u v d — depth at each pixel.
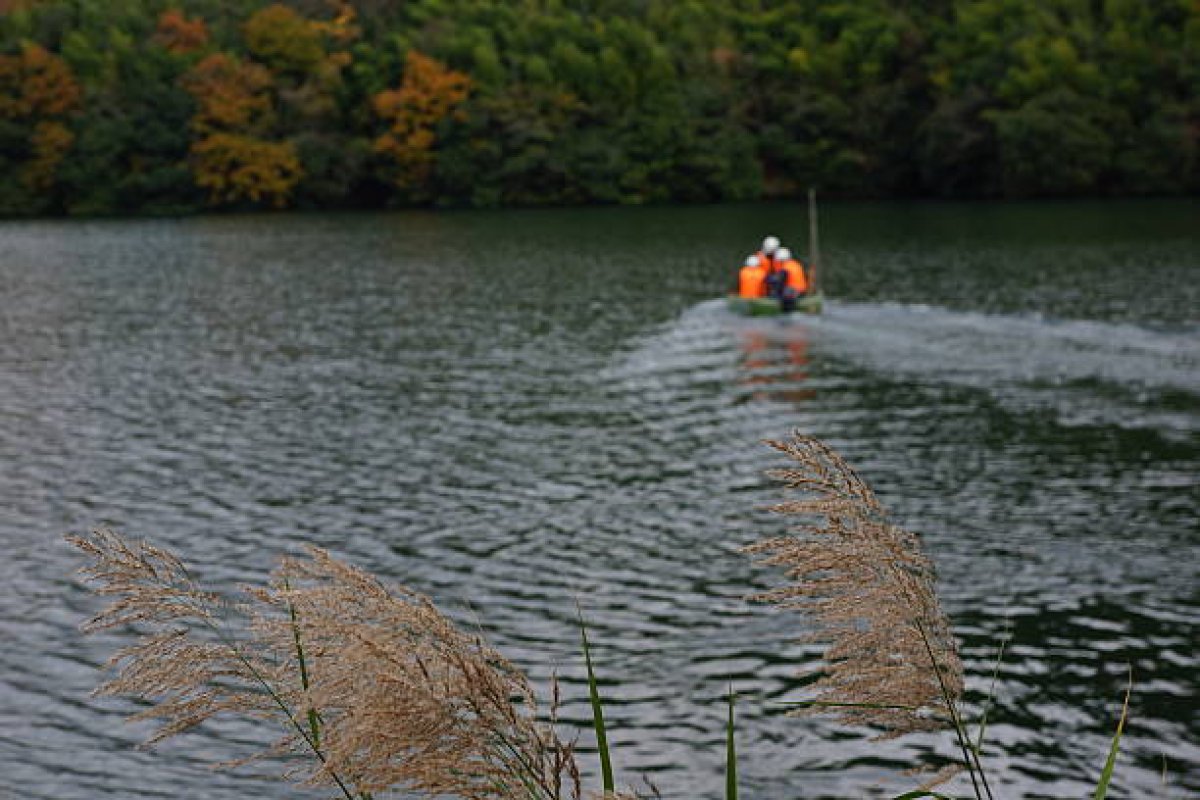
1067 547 12.00
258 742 8.49
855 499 2.46
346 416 18.73
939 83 71.00
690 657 9.68
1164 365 20.30
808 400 18.81
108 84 76.12
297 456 16.36
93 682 9.48
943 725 2.46
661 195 74.50
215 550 12.48
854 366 21.11
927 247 41.12
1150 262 34.38
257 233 56.75
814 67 75.44
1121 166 64.50
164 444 17.11
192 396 20.36
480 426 17.89
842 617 2.41
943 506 13.47
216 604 2.57
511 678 2.24
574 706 8.93
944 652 2.43
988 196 68.62
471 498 14.26
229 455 16.44
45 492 14.73
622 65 74.88
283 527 13.26
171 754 8.32
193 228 60.91
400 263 41.34
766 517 13.22
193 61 77.38
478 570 11.83
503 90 74.25
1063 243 40.72
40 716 8.93
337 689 2.08
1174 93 66.19
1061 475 14.48
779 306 26.47
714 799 7.68
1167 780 7.77
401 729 2.04
